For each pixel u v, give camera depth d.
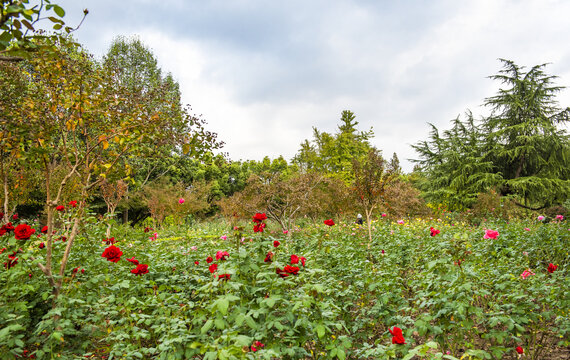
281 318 2.21
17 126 3.06
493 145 19.91
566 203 14.55
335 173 20.77
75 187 5.78
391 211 10.38
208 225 17.36
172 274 3.97
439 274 2.92
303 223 14.54
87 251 3.69
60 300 2.49
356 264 4.14
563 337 3.14
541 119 19.45
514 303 2.88
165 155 4.13
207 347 1.84
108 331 2.64
